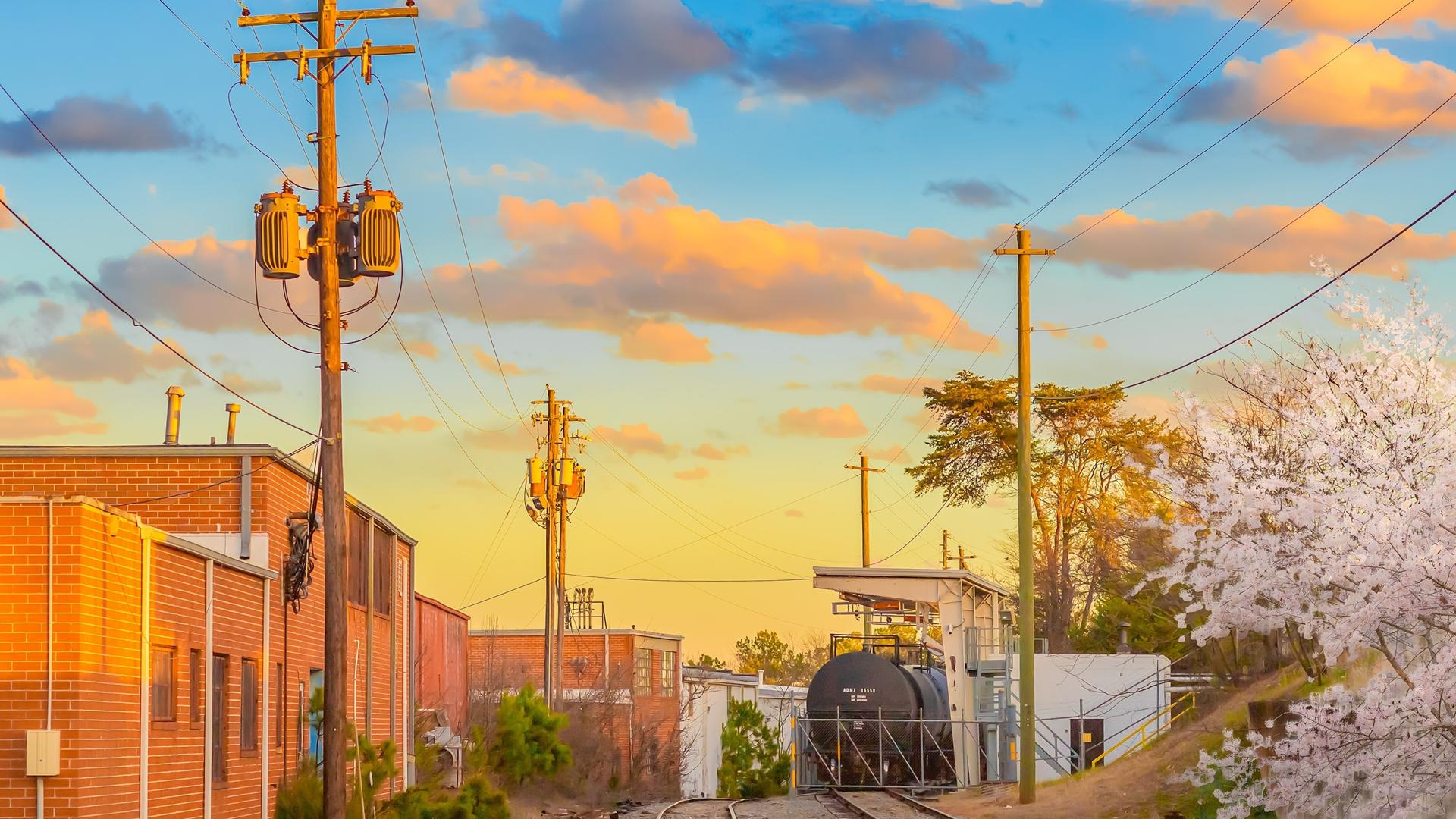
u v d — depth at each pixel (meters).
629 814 36.34
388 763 22.44
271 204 19.44
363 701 28.56
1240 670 33.34
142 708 16.81
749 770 70.50
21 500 15.24
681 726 66.31
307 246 19.56
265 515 22.67
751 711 71.69
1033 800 31.12
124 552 16.50
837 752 41.16
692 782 68.75
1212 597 16.97
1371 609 13.62
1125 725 39.25
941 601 43.38
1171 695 39.50
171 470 22.72
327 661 19.20
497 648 64.44
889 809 33.41
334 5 19.66
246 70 19.52
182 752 18.17
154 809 17.16
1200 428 16.56
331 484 19.28
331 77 19.64
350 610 27.25
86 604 15.37
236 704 20.64
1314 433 15.72
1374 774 14.29
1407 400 14.95
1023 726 31.72
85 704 15.26
